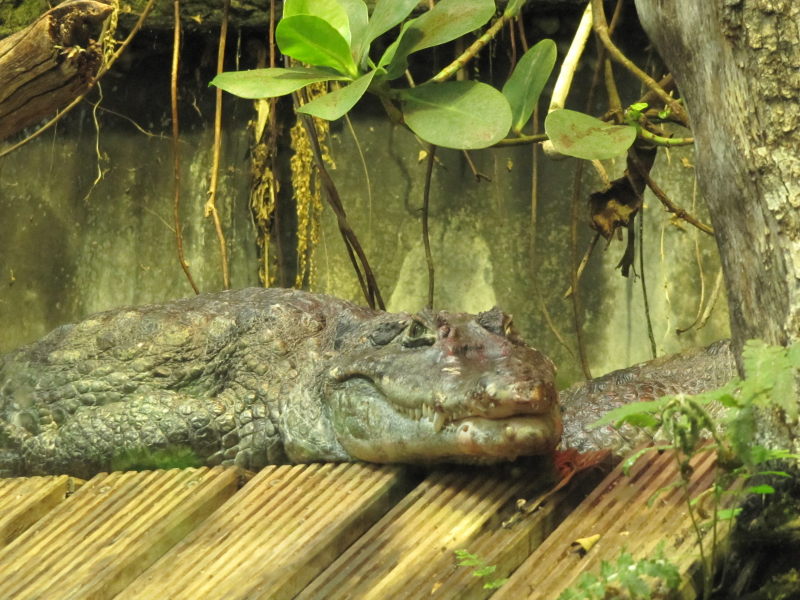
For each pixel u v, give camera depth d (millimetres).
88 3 7406
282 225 12469
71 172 12844
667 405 5355
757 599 5453
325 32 8547
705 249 11945
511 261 12156
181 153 12727
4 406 9188
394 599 5871
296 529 6801
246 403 8719
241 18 12156
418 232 12328
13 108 7523
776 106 5680
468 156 12008
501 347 7078
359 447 7652
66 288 12688
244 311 9227
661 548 5488
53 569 6914
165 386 8969
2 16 12469
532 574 5832
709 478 6203
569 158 12188
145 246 12648
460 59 9328
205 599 6234
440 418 6949
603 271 12016
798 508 5555
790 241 5633
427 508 6730
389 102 8922
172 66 12188
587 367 11227
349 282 12336
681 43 6172
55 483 8047
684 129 12102
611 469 6891
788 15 5672
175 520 7184
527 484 6934
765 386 5168
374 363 7547
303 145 12211
